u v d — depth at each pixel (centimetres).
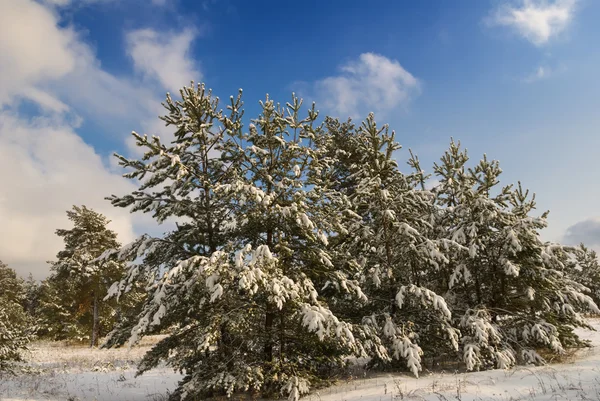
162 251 1014
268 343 996
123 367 1772
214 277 827
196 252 1032
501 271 1241
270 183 1045
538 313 1228
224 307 952
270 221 1009
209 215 1045
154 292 928
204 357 979
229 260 902
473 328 1086
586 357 1142
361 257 1206
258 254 837
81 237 2866
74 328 2825
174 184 1027
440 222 1412
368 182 1207
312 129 1096
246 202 993
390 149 1273
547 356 1158
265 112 1070
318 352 1020
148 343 2734
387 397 783
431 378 967
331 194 1088
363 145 1316
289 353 1016
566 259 1271
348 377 1082
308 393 946
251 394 948
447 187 1453
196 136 1007
